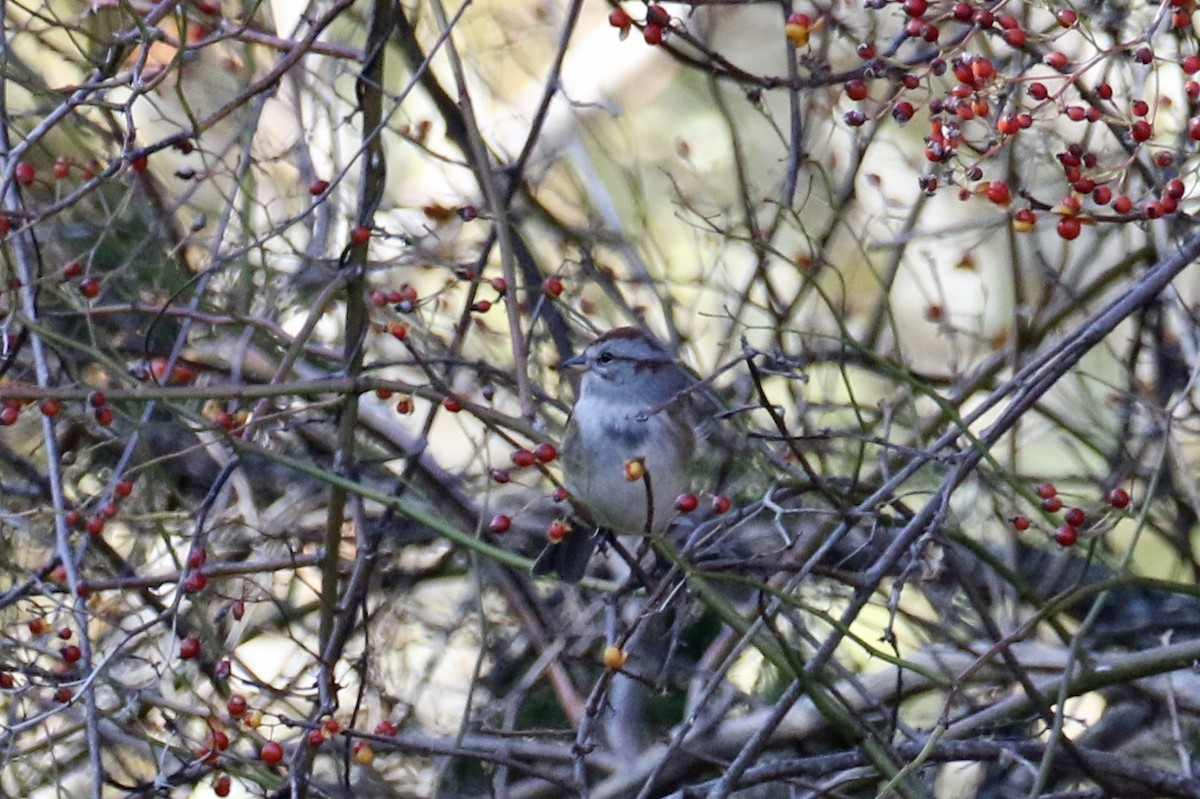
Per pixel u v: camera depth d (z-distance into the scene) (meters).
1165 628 11.62
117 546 11.44
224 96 12.66
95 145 12.45
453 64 10.16
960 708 11.52
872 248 11.38
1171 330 12.68
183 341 9.50
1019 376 8.56
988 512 11.91
